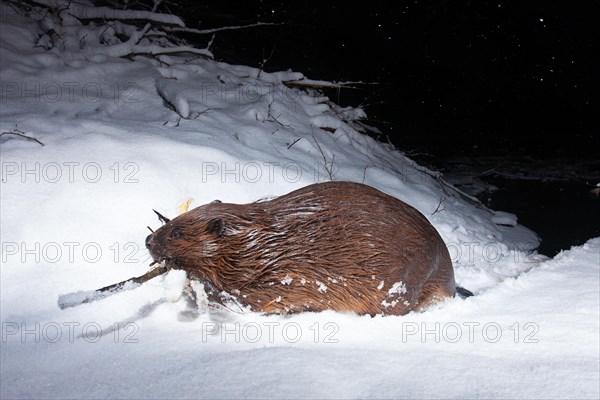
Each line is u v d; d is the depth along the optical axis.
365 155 2.61
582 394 0.93
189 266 1.26
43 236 1.43
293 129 2.44
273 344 1.14
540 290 1.41
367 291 1.25
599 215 3.00
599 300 1.32
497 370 1.02
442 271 1.34
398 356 1.08
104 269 1.40
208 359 1.05
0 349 1.13
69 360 1.08
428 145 4.61
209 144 1.90
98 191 1.56
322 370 1.01
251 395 0.93
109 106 2.07
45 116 1.86
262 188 1.79
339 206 1.27
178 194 1.65
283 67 5.10
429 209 2.23
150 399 0.93
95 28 2.73
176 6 3.80
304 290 1.25
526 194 3.43
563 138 4.90
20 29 2.48
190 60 2.83
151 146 1.76
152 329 1.21
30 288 1.32
